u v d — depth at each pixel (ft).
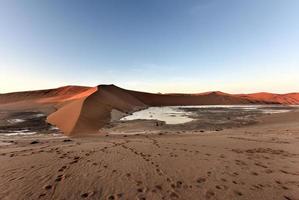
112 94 140.97
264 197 14.48
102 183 16.10
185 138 37.65
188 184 16.29
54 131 52.19
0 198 13.71
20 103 137.90
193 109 149.18
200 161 22.13
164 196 14.35
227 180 17.21
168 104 214.69
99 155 23.90
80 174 17.80
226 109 147.43
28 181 16.22
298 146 30.45
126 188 15.38
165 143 31.89
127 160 21.99
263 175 18.47
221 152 26.35
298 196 14.71
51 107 103.30
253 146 30.25
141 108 152.15
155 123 70.95
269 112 115.34
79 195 14.23
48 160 21.61
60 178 16.87
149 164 20.77
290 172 19.34
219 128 61.46
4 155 23.91
